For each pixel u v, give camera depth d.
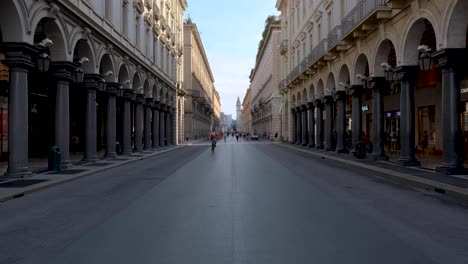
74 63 19.42
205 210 9.03
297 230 7.25
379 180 14.71
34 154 28.62
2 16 14.48
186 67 79.25
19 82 14.94
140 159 25.61
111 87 25.67
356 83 24.86
